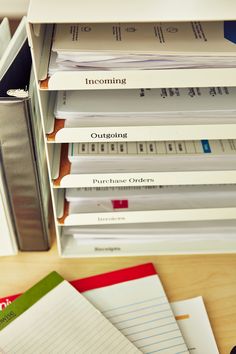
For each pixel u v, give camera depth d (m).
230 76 0.54
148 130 0.59
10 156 0.63
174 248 0.77
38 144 0.65
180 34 0.56
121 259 0.76
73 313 0.67
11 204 0.70
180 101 0.60
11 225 0.72
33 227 0.73
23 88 0.63
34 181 0.66
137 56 0.53
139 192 0.72
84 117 0.60
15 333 0.64
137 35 0.56
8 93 0.58
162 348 0.63
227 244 0.77
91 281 0.72
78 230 0.75
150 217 0.70
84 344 0.63
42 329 0.65
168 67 0.54
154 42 0.55
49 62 0.56
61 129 0.59
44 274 0.74
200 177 0.65
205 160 0.66
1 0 0.74
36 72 0.54
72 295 0.69
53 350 0.62
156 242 0.77
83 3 0.52
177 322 0.67
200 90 0.62
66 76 0.54
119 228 0.76
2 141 0.62
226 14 0.50
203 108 0.59
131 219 0.71
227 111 0.59
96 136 0.60
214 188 0.73
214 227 0.76
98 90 0.62
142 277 0.73
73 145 0.66
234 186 0.73
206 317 0.68
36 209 0.70
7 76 0.60
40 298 0.68
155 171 0.65
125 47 0.53
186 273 0.74
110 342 0.63
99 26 0.58
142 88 0.60
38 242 0.75
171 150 0.66
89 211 0.70
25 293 0.69
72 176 0.64
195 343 0.65
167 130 0.59
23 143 0.62
